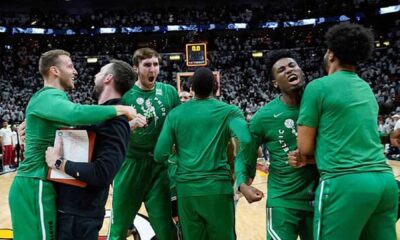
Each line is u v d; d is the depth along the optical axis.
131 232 4.59
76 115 2.38
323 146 2.35
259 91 25.20
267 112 2.91
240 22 29.38
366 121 2.31
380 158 2.30
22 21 29.14
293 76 2.80
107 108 2.43
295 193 2.80
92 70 28.33
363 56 2.39
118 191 3.57
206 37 30.11
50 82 2.71
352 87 2.34
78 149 2.52
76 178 2.44
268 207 2.89
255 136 2.96
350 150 2.26
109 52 29.62
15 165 14.22
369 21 27.50
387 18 27.31
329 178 2.28
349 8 27.34
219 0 30.98
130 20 29.38
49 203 2.50
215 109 3.02
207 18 29.69
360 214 2.19
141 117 2.81
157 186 3.54
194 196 2.95
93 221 2.50
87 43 30.00
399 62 24.33
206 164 2.97
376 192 2.19
